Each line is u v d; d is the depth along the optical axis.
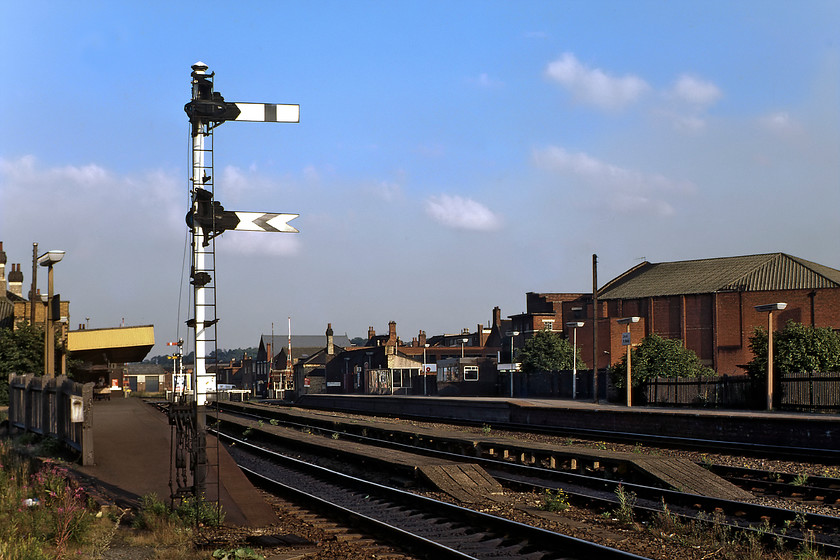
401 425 30.17
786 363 36.84
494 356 86.94
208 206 11.41
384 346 85.38
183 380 13.40
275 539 10.30
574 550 9.66
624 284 78.50
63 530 10.06
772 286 67.25
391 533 10.60
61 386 18.16
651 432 28.08
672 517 11.55
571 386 56.19
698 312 69.88
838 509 13.02
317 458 21.56
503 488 15.36
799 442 22.67
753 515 12.21
